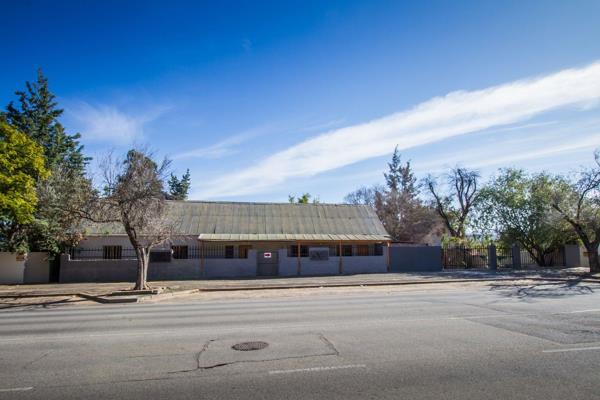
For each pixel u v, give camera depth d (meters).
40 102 35.59
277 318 11.05
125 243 28.16
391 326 9.50
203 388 5.45
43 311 14.40
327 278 25.47
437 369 6.10
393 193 54.62
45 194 23.50
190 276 27.22
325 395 5.10
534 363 6.37
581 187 26.64
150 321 11.09
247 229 30.97
